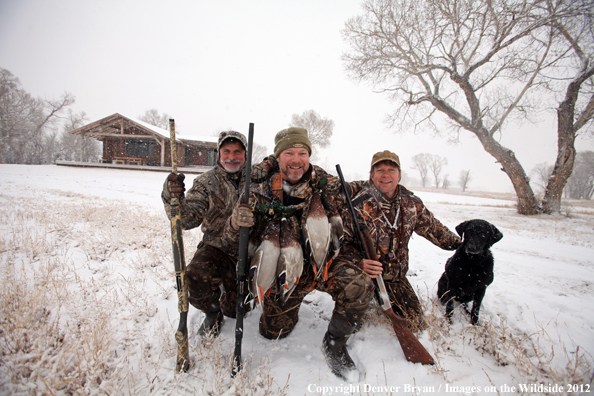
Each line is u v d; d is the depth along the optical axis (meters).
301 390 1.80
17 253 3.70
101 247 4.12
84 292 2.79
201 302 2.15
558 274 4.45
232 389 1.74
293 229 2.09
